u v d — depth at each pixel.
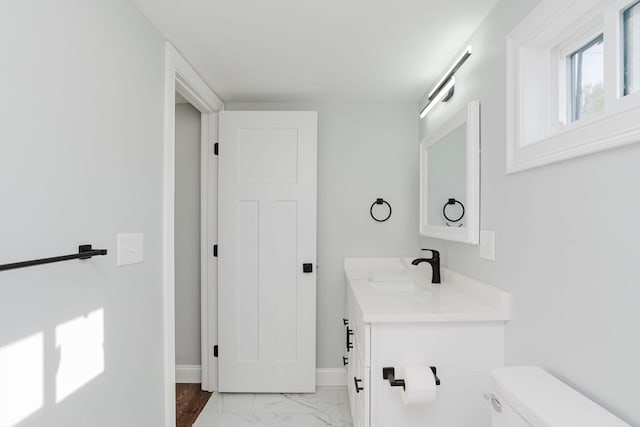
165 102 1.74
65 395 1.06
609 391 0.90
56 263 1.02
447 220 1.96
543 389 0.99
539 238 1.19
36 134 0.95
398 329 1.38
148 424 1.57
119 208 1.35
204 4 1.47
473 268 1.72
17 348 0.89
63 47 1.05
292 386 2.55
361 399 1.58
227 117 2.56
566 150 1.03
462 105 1.84
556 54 1.27
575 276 1.02
